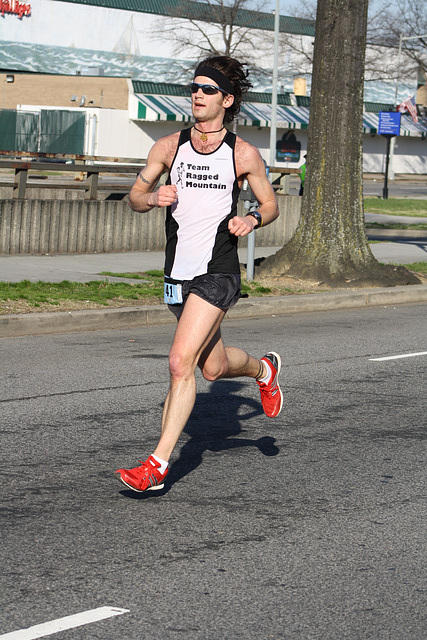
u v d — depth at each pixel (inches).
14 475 305.4
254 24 3681.1
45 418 381.7
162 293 701.3
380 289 802.8
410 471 324.5
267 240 1125.1
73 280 735.1
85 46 3649.1
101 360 508.7
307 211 834.8
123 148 3139.8
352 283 810.2
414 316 722.8
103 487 296.0
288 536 258.1
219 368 295.3
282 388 456.1
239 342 579.8
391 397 441.7
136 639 194.9
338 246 823.7
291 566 236.8
